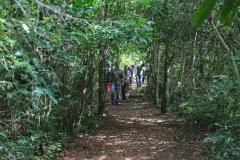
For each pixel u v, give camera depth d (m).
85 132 12.24
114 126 13.71
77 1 5.88
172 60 16.50
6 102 5.43
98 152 10.06
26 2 3.44
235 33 9.01
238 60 5.24
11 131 6.67
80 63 11.20
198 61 12.59
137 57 28.61
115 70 20.20
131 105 20.25
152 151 10.17
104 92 16.14
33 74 3.52
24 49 3.59
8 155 6.05
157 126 13.76
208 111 11.71
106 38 7.25
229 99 8.40
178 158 9.45
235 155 6.72
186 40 12.73
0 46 3.56
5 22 3.19
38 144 8.18
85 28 6.52
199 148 10.21
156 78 19.36
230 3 1.28
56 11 3.27
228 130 7.38
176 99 17.47
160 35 12.88
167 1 12.37
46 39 3.87
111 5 12.11
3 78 3.96
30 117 7.70
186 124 13.30
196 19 1.26
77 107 11.79
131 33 7.27
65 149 10.12
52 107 9.96
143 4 12.17
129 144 10.98
